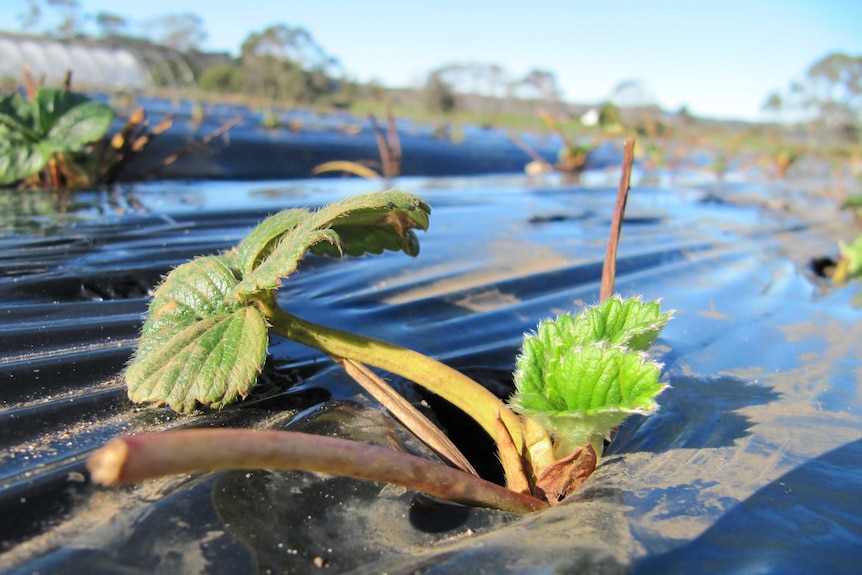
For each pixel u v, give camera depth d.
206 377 0.15
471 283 0.31
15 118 0.51
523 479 0.14
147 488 0.13
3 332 0.20
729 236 0.53
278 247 0.16
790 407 0.19
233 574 0.11
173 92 3.21
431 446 0.16
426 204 0.16
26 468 0.13
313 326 0.17
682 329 0.26
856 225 0.70
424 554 0.12
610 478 0.14
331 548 0.12
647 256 0.40
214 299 0.16
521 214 0.55
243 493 0.13
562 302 0.29
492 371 0.22
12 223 0.38
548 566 0.11
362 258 0.34
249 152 0.97
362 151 1.16
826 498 0.13
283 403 0.17
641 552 0.11
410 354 0.16
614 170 1.32
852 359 0.23
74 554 0.11
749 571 0.11
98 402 0.16
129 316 0.22
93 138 0.52
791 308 0.31
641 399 0.12
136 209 0.46
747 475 0.14
